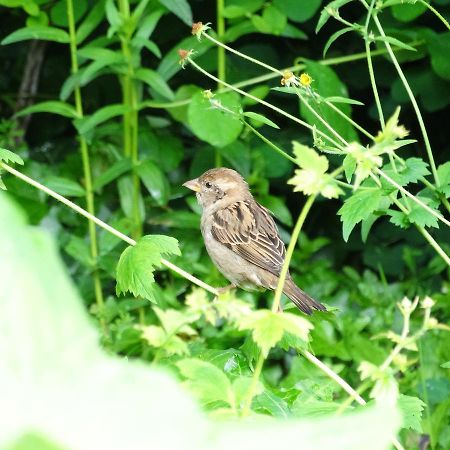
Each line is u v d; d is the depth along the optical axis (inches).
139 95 459.2
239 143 472.7
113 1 453.7
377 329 448.1
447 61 470.6
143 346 363.9
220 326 430.9
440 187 288.2
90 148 486.6
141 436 64.0
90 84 561.6
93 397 64.6
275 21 456.1
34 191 488.1
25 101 571.5
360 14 538.9
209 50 504.4
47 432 61.5
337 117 425.7
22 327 64.1
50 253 65.1
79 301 67.5
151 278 239.6
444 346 414.9
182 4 439.2
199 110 420.2
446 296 450.3
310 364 395.5
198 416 66.1
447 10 495.5
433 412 382.3
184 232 481.4
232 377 247.3
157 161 487.5
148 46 436.1
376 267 530.9
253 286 382.6
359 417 69.5
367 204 252.7
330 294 486.3
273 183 545.3
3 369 63.4
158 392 65.8
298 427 68.6
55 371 64.3
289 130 528.4
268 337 154.6
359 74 533.6
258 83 528.1
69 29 456.1
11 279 64.0
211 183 392.5
